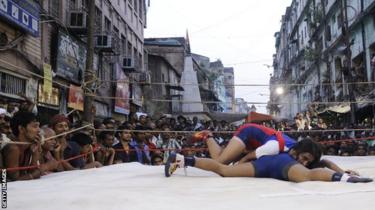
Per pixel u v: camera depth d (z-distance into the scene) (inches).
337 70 973.2
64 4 576.7
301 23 1480.1
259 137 191.5
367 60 768.9
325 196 128.0
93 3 376.5
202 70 1764.3
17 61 447.8
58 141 256.5
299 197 127.6
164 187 156.3
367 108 716.0
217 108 1877.5
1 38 421.4
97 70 711.1
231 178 178.1
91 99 350.3
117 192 141.4
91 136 307.9
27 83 465.7
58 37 543.2
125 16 937.5
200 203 122.8
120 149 323.9
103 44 683.4
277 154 181.9
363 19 781.3
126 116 885.8
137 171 221.3
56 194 140.6
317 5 1202.0
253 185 156.4
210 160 189.3
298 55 1512.1
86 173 216.4
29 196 139.0
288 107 1812.3
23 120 208.5
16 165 198.4
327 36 1051.3
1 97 411.2
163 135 433.7
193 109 1121.4
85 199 129.2
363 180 153.9
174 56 1417.3
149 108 1063.6
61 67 546.6
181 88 1146.0
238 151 192.2
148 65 1185.4
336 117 830.5
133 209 115.1
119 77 819.4
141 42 1119.0
